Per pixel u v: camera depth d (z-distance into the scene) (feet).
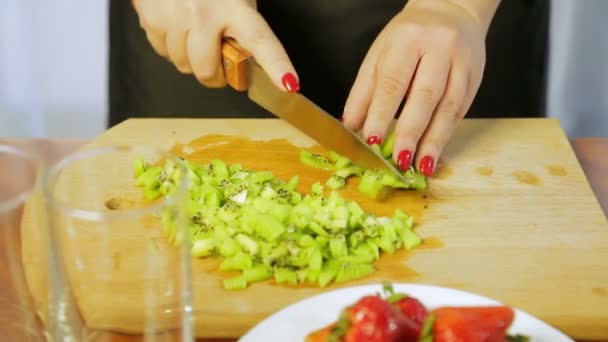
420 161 2.96
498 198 2.93
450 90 3.01
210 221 2.73
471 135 3.25
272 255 2.61
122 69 3.77
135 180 2.84
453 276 2.62
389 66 2.98
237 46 2.96
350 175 3.05
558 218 2.84
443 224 2.82
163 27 3.06
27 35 4.67
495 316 2.14
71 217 2.13
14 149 2.28
